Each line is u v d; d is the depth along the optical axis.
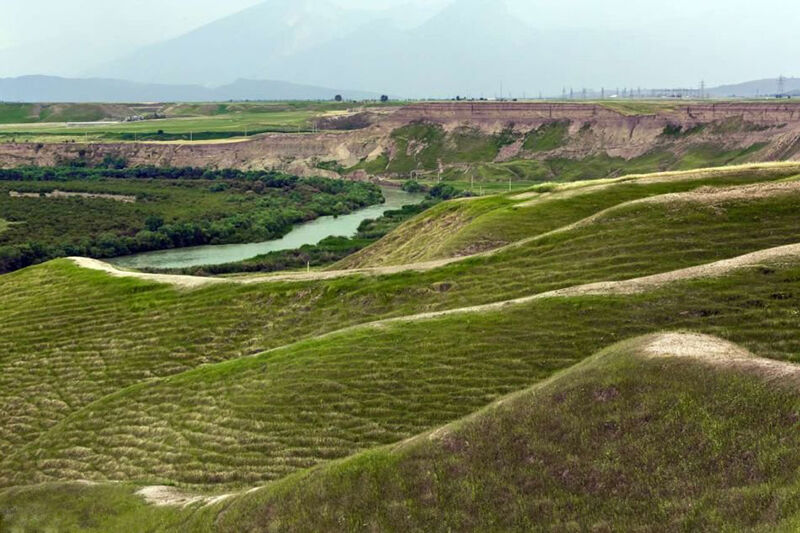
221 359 59.66
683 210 63.91
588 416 27.17
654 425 25.73
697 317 41.44
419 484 27.22
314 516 27.91
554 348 42.81
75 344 66.38
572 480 25.09
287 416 43.44
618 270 55.59
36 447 49.66
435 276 63.16
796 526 19.39
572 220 81.25
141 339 65.12
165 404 49.78
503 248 65.88
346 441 39.75
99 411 51.41
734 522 21.22
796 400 24.12
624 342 32.97
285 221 195.75
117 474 42.94
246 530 29.02
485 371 42.53
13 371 63.56
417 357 45.75
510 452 27.00
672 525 22.16
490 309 50.00
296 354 50.84
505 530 24.36
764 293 42.00
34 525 37.44
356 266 104.44
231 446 42.12
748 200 63.53
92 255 157.12
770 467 22.41
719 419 24.83
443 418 39.50
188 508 33.75
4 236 162.88
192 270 136.62
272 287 68.69
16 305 76.69
